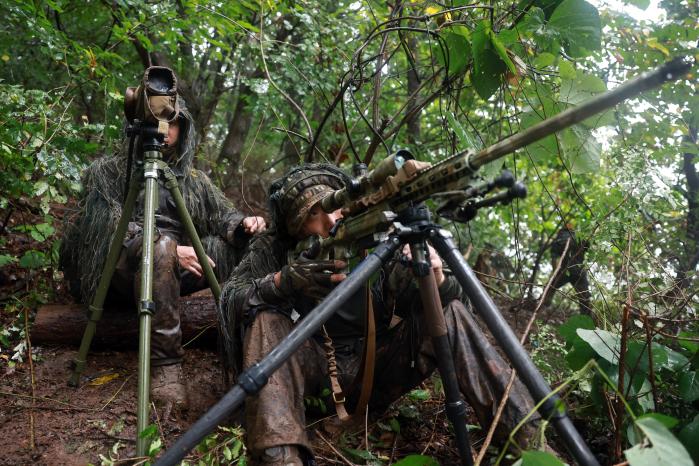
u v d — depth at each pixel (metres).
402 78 4.56
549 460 1.36
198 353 2.94
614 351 1.98
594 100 1.17
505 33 2.24
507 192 1.39
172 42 3.76
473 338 2.04
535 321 3.23
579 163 2.23
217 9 3.54
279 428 1.87
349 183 1.79
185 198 2.89
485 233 4.47
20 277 3.36
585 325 2.12
